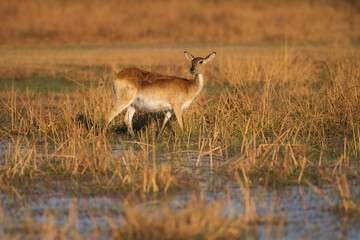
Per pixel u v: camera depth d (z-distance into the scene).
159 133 36.31
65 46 99.38
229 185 25.31
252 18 130.38
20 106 46.09
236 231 18.97
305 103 39.88
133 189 24.19
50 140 35.69
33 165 28.12
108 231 19.53
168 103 35.06
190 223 19.02
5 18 123.44
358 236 19.30
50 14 129.38
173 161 30.05
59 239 18.89
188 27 122.69
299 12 135.88
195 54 77.25
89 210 21.84
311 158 30.33
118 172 25.64
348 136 35.53
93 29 118.31
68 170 27.69
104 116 39.09
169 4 145.12
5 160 30.06
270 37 108.25
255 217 20.72
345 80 40.44
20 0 136.38
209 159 30.59
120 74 35.38
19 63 70.38
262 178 26.16
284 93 44.22
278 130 36.81
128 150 32.59
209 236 18.45
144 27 122.25
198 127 38.19
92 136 33.12
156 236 18.58
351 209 21.69
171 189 24.59
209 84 55.22
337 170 27.36
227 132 34.75
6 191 24.28
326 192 24.11
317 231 19.73
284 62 56.28
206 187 25.00
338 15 133.75
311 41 99.38
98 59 74.25
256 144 33.53
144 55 78.38
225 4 149.12
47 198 23.47
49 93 52.50
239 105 39.88
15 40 107.62
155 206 22.16
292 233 19.53
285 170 26.33
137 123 39.66
